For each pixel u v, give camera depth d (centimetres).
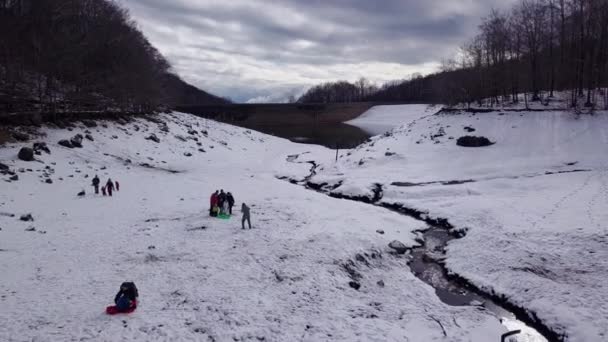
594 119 3972
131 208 2481
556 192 2694
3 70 4519
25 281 1398
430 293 1612
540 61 5525
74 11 6050
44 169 3048
